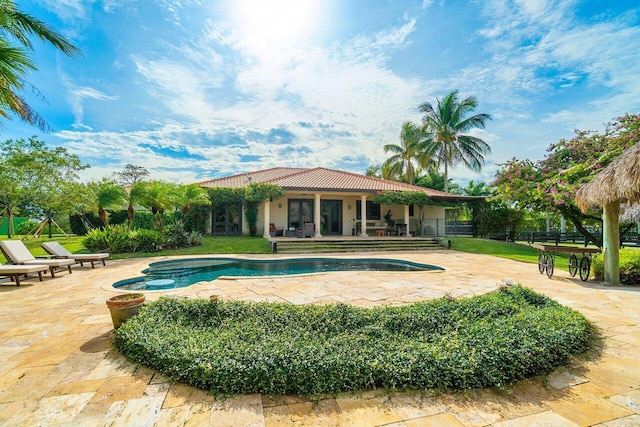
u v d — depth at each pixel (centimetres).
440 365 306
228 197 1969
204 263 1305
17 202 1755
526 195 1487
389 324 420
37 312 562
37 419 260
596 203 802
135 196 1662
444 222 2388
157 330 389
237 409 272
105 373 336
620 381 323
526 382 319
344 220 2219
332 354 319
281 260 1313
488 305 483
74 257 1068
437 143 2794
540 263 1023
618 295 695
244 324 415
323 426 250
